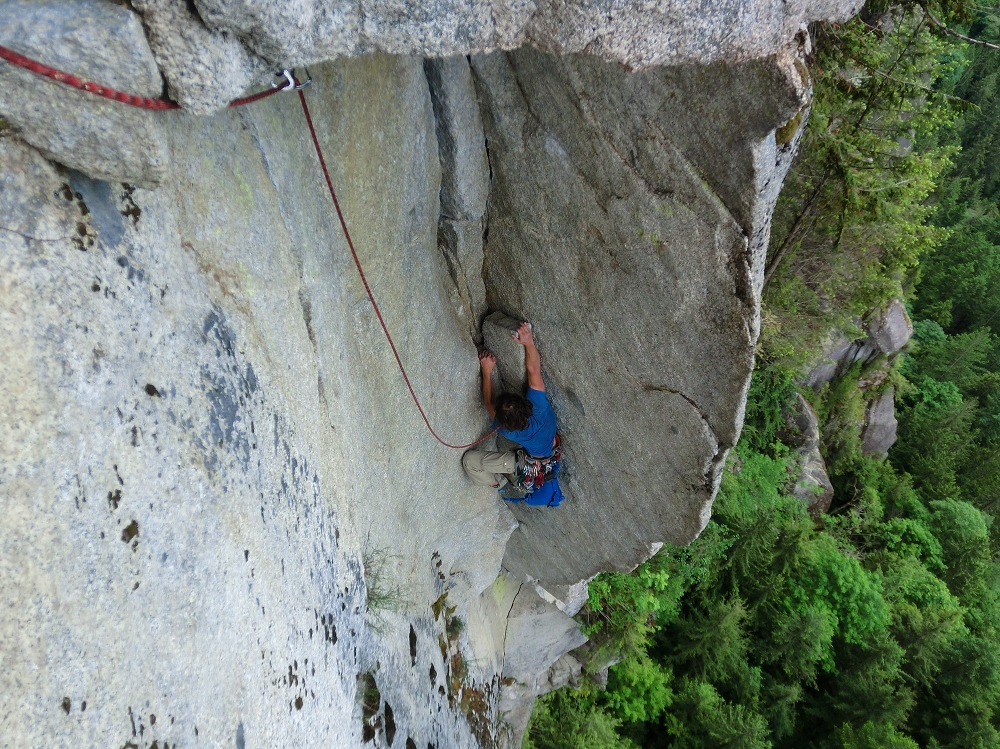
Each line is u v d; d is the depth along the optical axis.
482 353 4.67
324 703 2.86
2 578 1.33
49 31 1.26
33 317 1.46
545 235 3.68
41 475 1.44
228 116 2.18
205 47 1.40
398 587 4.32
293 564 2.70
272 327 2.56
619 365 4.05
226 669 2.04
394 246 3.53
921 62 5.21
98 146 1.48
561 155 3.21
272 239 2.53
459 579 6.22
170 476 1.87
